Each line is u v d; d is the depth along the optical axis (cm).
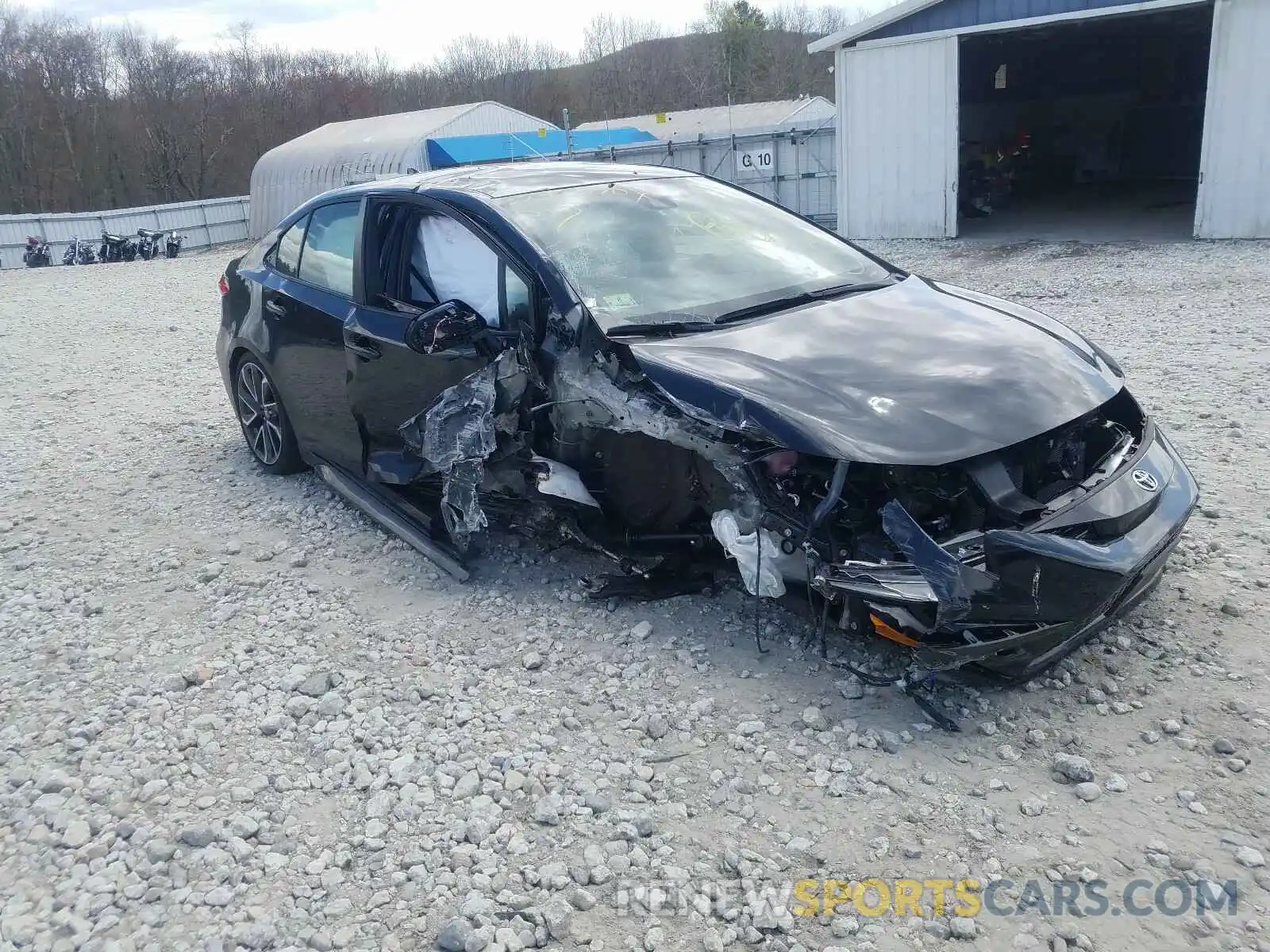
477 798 304
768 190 2338
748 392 333
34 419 823
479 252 426
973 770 301
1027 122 2661
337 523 533
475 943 247
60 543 538
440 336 386
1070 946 238
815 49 1789
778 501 332
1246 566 407
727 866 271
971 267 1406
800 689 348
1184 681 335
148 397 874
